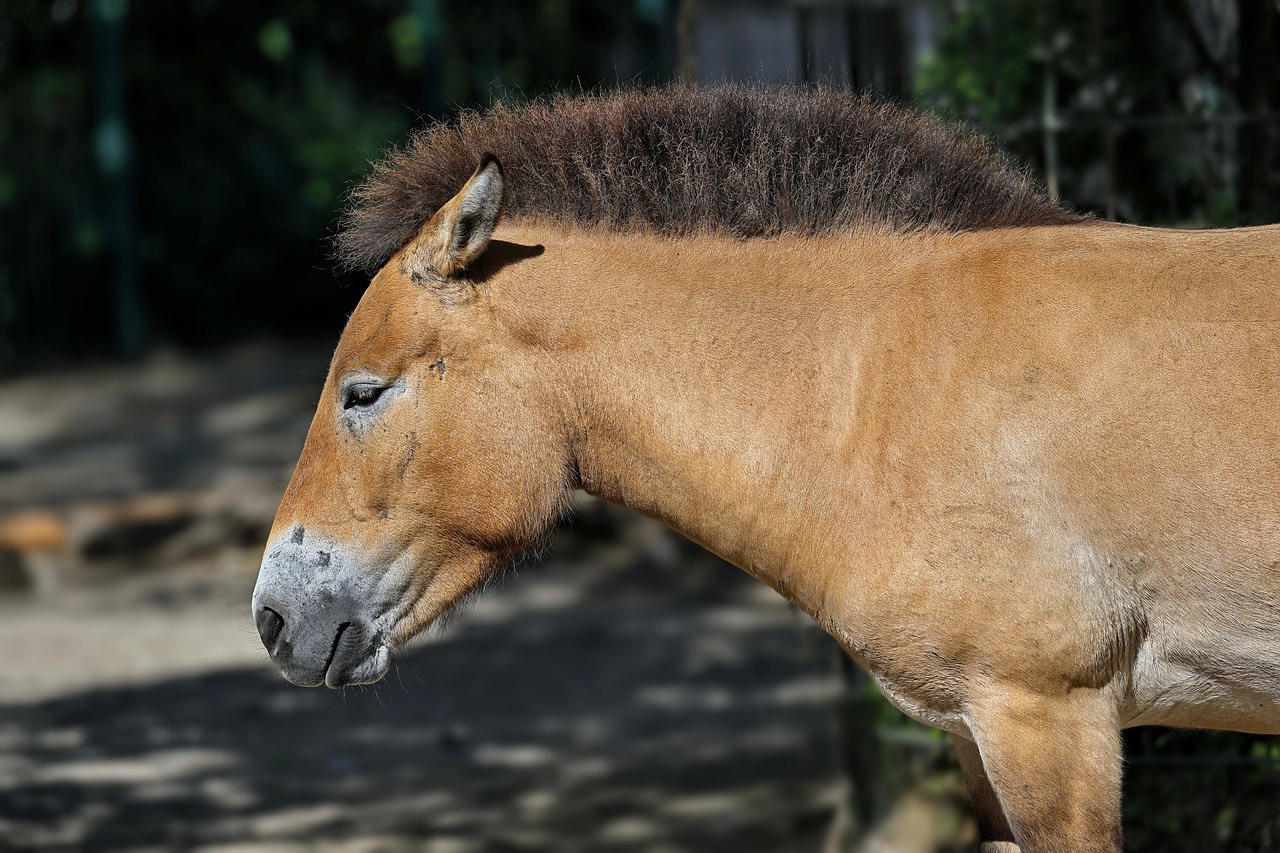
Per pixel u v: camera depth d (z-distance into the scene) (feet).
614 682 40.42
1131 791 24.88
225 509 54.49
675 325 17.28
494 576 18.42
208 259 94.48
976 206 17.46
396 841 30.19
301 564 17.48
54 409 79.05
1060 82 25.64
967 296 16.55
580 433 17.62
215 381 83.61
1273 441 15.06
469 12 92.53
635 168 17.80
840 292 17.12
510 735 36.68
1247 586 15.28
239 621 47.06
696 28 35.40
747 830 30.01
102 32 87.51
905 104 25.05
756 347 17.13
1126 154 25.49
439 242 17.03
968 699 16.29
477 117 18.54
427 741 36.47
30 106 89.76
